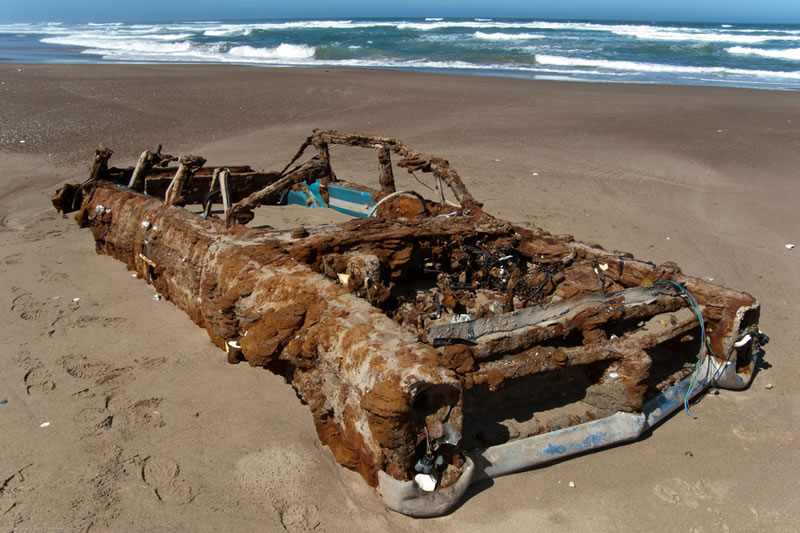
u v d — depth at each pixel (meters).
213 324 4.05
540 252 4.96
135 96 17.20
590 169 10.97
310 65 28.39
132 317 4.98
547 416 3.64
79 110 14.84
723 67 28.67
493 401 3.74
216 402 3.89
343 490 3.17
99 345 4.53
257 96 17.80
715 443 3.73
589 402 3.73
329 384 3.33
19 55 32.84
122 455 3.36
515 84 21.28
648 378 3.52
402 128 14.15
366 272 4.24
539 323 3.64
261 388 4.05
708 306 4.14
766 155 11.99
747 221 8.29
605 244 7.21
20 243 6.66
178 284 4.76
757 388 4.36
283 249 4.24
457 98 18.05
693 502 3.23
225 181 5.01
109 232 5.91
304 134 13.21
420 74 23.95
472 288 4.92
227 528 2.91
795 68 28.50
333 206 6.55
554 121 14.98
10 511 2.94
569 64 29.86
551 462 3.45
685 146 12.65
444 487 3.02
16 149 11.10
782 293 6.01
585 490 3.27
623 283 4.58
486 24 62.28
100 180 6.50
